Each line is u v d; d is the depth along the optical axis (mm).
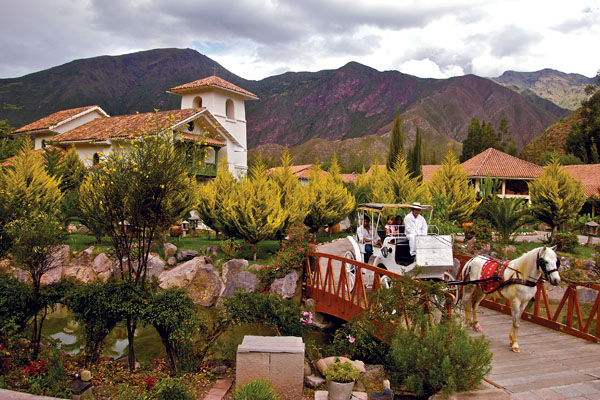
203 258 17875
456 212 25891
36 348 9102
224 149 36750
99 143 30984
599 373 7820
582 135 67812
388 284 10969
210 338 9938
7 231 9414
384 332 9164
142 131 9625
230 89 38531
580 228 32062
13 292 8883
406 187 27453
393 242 11859
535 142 86625
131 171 8883
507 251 20234
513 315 8953
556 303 15695
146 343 12109
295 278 15539
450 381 6762
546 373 7820
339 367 7934
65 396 7484
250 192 18375
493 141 88125
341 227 34062
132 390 8094
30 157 22219
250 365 7887
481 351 7145
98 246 20203
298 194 22438
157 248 18953
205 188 23469
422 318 8117
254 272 16562
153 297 9078
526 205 22844
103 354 11078
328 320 13828
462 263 12992
